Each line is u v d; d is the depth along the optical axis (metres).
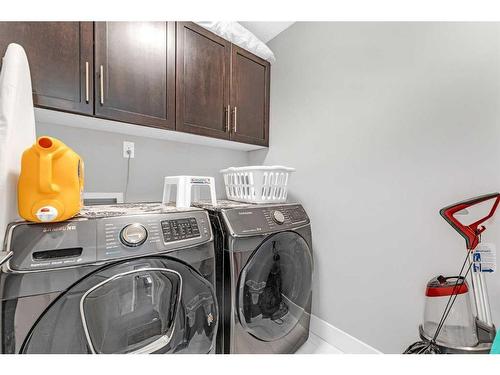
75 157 0.78
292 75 1.89
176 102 1.43
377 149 1.39
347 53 1.53
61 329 0.73
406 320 1.27
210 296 1.08
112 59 1.19
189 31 1.48
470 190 1.07
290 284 1.44
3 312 0.65
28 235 0.71
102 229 0.83
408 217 1.27
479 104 1.05
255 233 1.22
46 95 1.01
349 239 1.53
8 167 0.73
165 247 0.93
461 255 1.10
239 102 1.78
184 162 1.87
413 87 1.24
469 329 1.00
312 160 1.75
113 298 0.82
